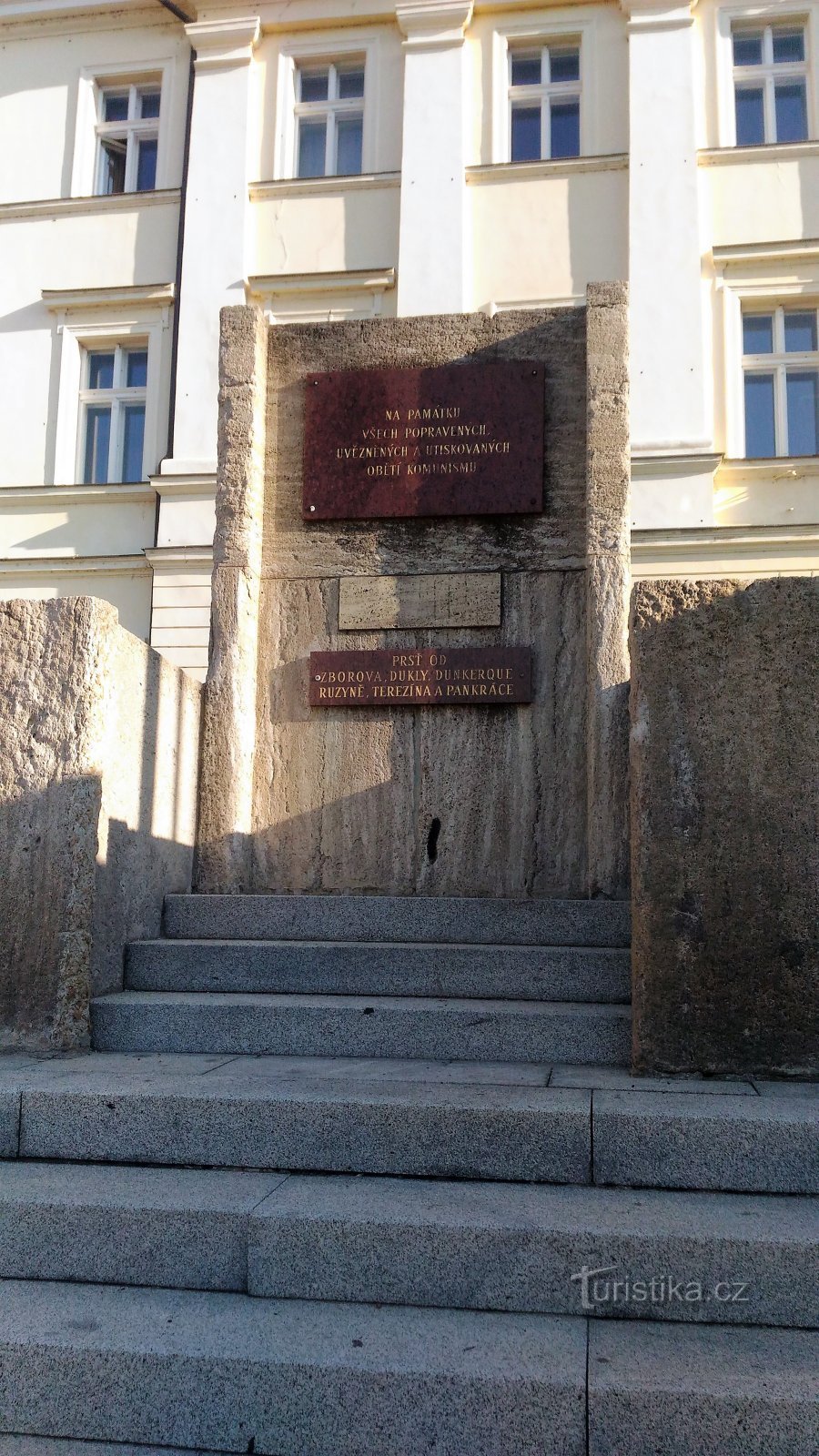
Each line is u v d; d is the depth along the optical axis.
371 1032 4.23
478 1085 3.68
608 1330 2.76
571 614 5.76
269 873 5.74
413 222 14.97
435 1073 3.89
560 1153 3.30
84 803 4.43
